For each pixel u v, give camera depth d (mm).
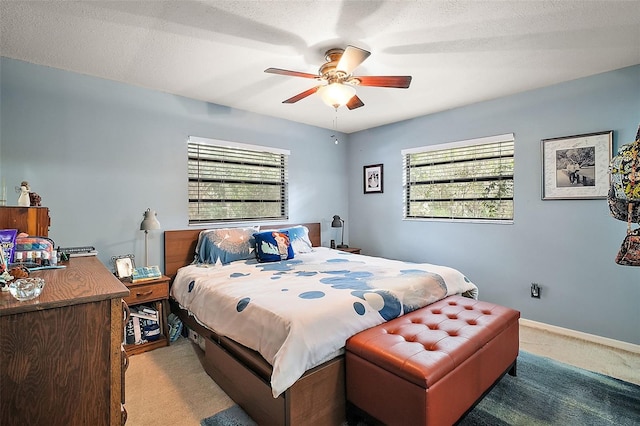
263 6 1763
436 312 2111
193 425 1729
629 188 1521
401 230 4246
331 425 1667
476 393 1692
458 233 3689
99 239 2799
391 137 4328
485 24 1950
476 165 3555
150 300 2660
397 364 1475
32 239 1688
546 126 3012
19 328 997
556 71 2668
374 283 2252
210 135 3443
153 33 2045
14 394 992
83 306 1095
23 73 2451
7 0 1688
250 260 3213
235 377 1920
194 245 3293
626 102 2602
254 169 3883
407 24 1943
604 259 2734
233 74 2697
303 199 4359
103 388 1132
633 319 2609
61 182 2615
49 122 2561
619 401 1908
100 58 2404
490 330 1859
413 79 2805
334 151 4730
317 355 1591
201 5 1751
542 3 1751
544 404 1883
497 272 3373
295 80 2832
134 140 2969
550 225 3016
